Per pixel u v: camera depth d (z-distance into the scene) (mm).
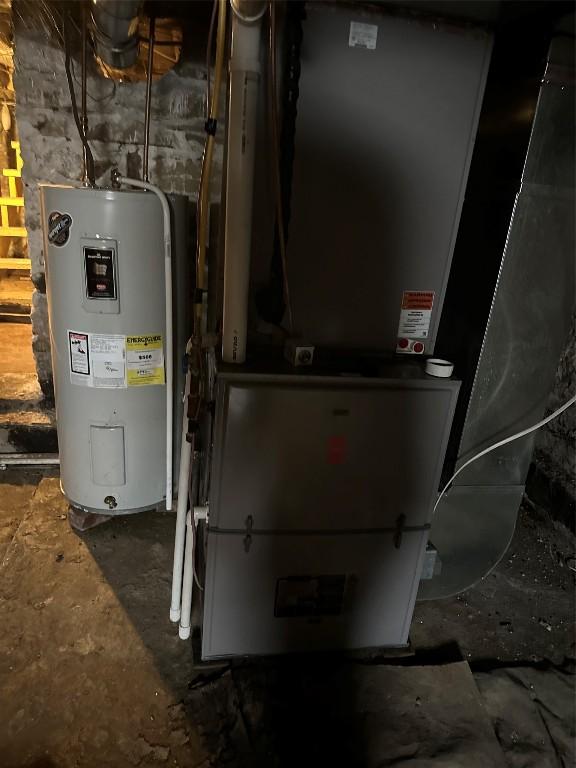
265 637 1469
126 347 1740
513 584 1928
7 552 1870
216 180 2062
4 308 3902
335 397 1248
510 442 1547
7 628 1559
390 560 1450
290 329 1385
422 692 1420
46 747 1241
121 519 2098
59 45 1902
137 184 1612
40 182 2061
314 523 1362
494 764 1255
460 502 1592
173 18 1733
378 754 1262
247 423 1232
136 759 1232
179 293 1836
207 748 1266
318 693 1403
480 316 1426
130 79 1926
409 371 1334
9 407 2412
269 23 1123
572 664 1590
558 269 1387
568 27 1156
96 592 1722
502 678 1494
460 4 1135
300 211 1292
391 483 1366
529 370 1473
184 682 1427
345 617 1495
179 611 1602
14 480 2307
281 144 1229
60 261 1634
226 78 1475
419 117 1266
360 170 1282
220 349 1396
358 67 1203
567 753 1320
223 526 1323
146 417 1877
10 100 4328
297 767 1229
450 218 1370
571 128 1260
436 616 1741
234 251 1185
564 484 2148
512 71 1317
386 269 1384
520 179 1281
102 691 1385
